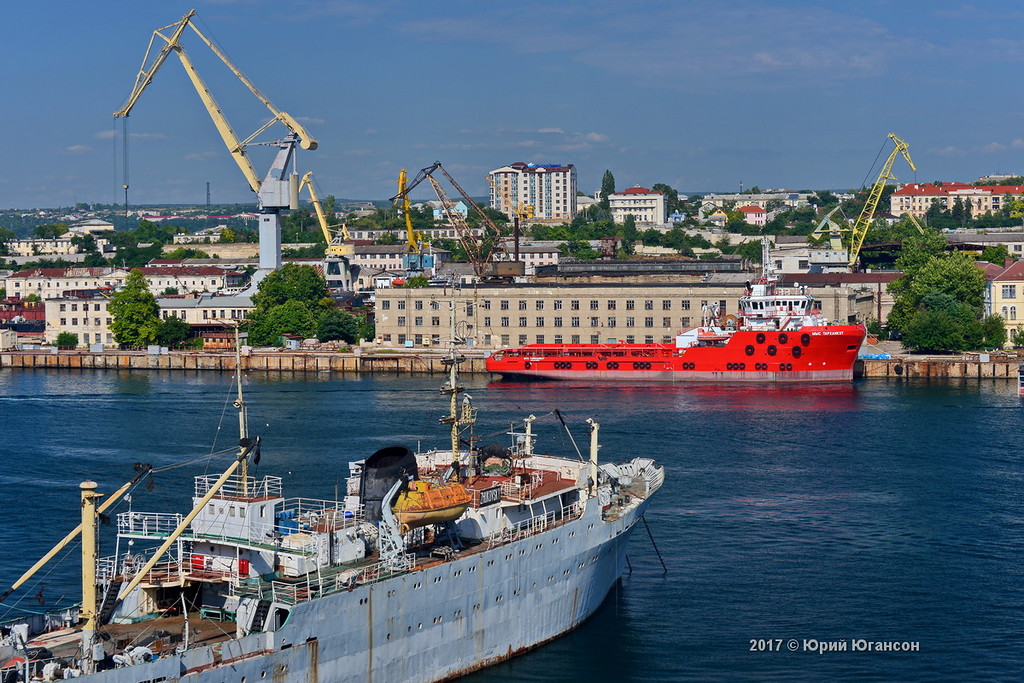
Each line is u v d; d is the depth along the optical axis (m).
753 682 82.50
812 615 94.06
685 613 94.06
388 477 76.12
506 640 81.44
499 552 79.06
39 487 131.62
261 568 71.62
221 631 69.00
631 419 185.88
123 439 164.00
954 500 128.38
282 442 159.62
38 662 62.06
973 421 182.00
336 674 68.81
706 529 116.44
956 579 102.38
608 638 88.62
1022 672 84.25
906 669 84.75
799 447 160.12
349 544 73.44
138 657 62.44
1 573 99.31
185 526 68.75
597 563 90.69
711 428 176.62
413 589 72.81
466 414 87.81
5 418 185.12
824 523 118.94
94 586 64.31
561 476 93.38
